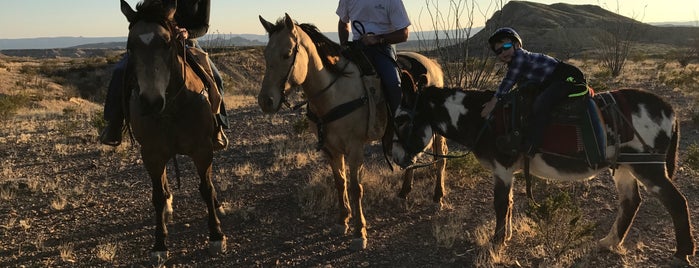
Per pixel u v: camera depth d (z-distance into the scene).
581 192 6.89
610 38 30.69
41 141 11.27
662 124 4.48
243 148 10.19
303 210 6.49
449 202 6.77
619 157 4.52
